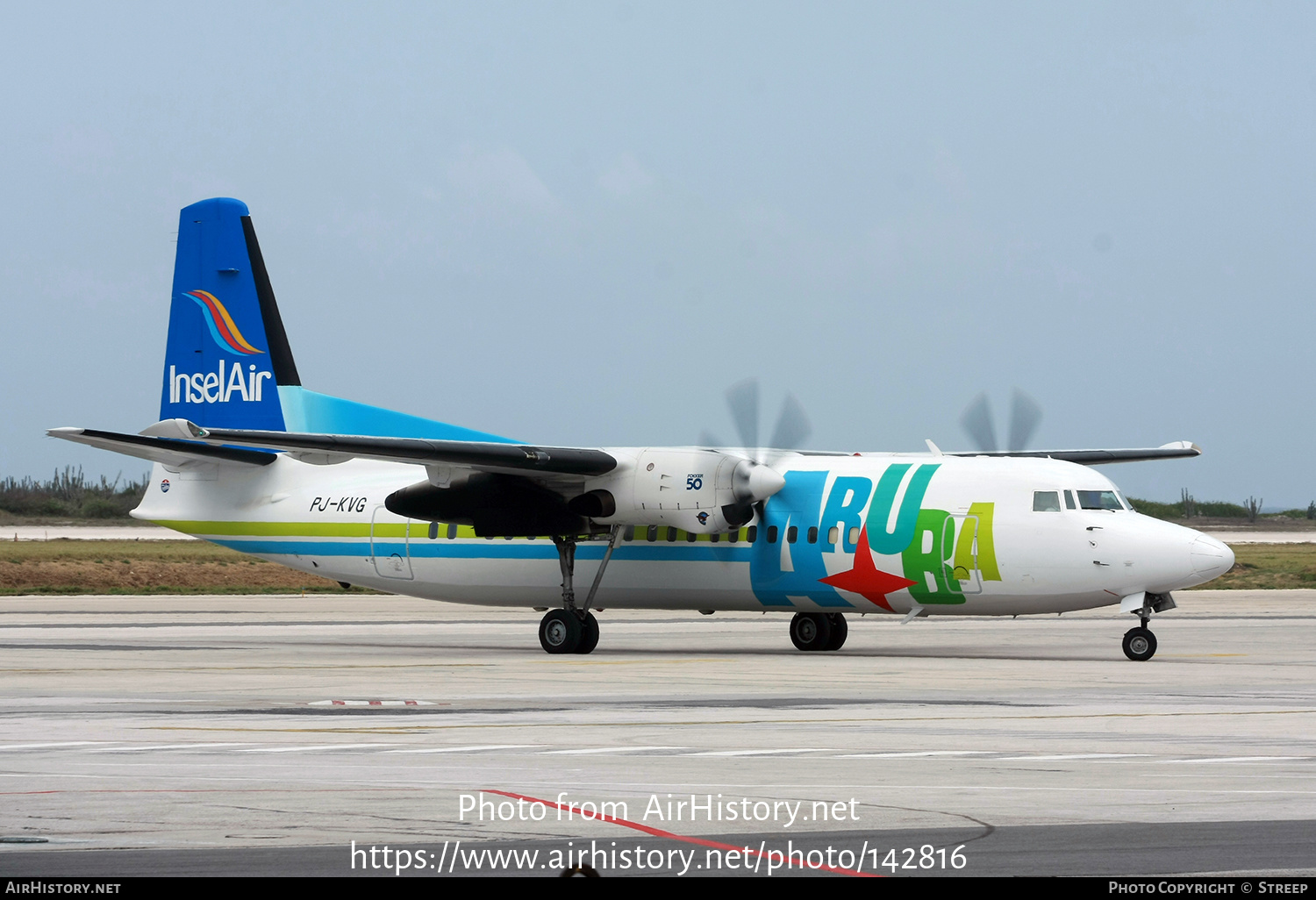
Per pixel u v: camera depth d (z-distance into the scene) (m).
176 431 83.00
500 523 95.50
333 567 108.56
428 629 128.50
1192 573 84.75
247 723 54.84
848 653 96.56
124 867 30.39
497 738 50.38
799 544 93.44
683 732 52.03
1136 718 56.16
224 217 111.06
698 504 92.06
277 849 32.22
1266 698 64.12
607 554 96.50
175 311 112.44
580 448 93.81
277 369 108.81
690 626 135.88
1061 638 113.88
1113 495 89.44
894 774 42.38
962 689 68.25
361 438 85.31
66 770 42.81
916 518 90.38
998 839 33.34
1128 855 31.66
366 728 53.16
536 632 124.50
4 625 131.12
